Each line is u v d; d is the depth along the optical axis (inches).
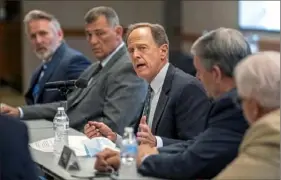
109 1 541.6
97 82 247.6
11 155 132.0
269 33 536.7
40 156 181.6
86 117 245.1
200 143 143.3
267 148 114.3
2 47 527.2
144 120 192.2
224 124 141.4
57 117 203.5
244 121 139.6
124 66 241.4
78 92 253.8
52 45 296.7
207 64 142.6
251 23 559.8
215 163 141.2
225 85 142.7
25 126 138.7
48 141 205.3
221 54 140.0
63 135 197.8
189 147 149.1
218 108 142.9
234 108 140.4
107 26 248.4
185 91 192.9
